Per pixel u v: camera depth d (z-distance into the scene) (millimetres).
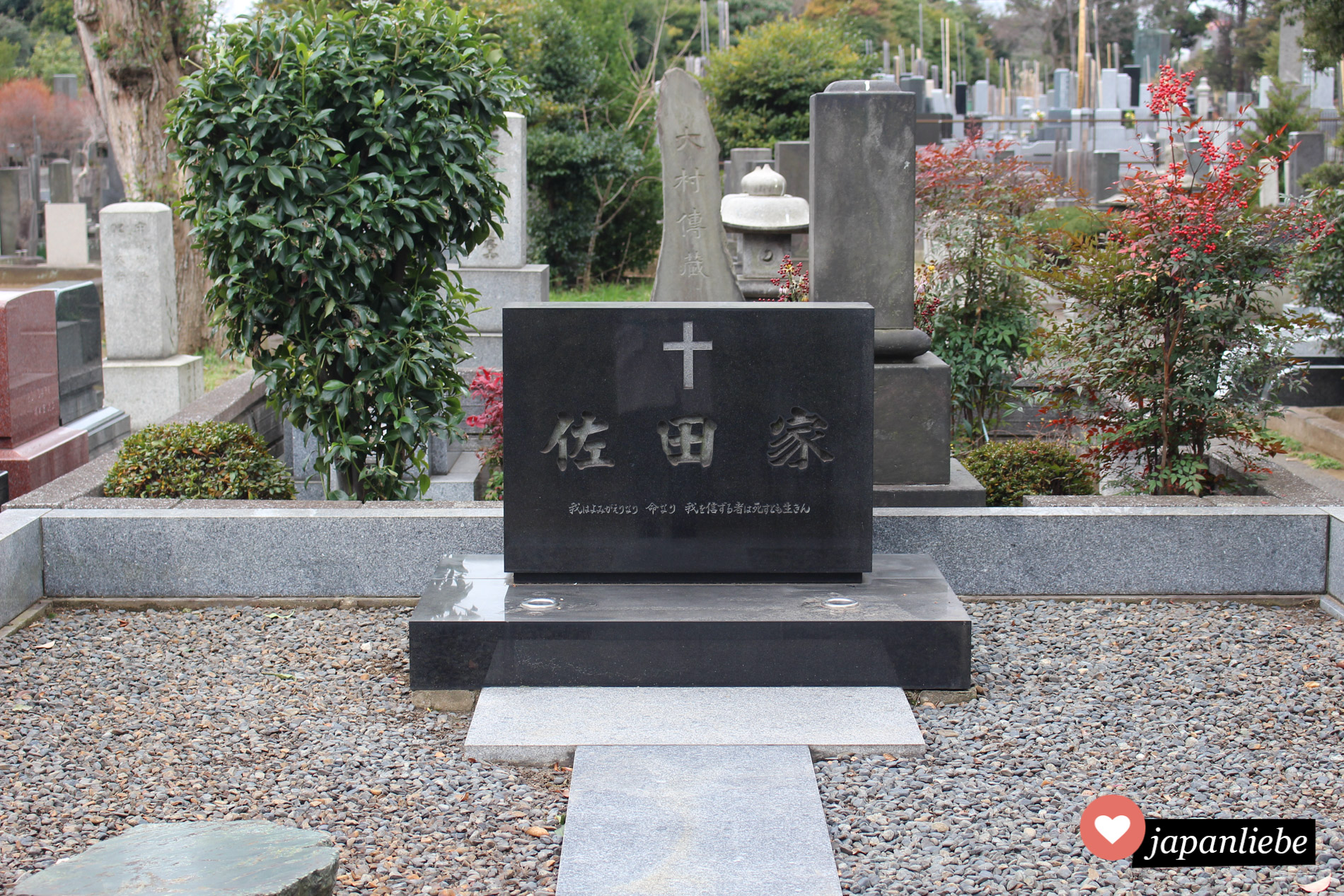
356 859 3496
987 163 8984
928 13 52844
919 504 6289
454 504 5793
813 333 4801
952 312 8469
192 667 4945
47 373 7730
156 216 10422
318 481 7754
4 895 2844
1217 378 6141
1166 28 59531
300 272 5844
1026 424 9461
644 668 4598
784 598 4785
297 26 5836
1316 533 5602
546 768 4133
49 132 30531
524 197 11156
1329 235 8680
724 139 23016
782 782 3908
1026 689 4727
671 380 4812
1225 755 4156
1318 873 3436
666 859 3449
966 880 3379
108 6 12984
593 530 4898
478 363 10922
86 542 5598
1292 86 22953
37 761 4102
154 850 2904
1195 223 5797
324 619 5480
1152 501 5812
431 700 4605
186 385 10625
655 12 35906
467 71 6051
